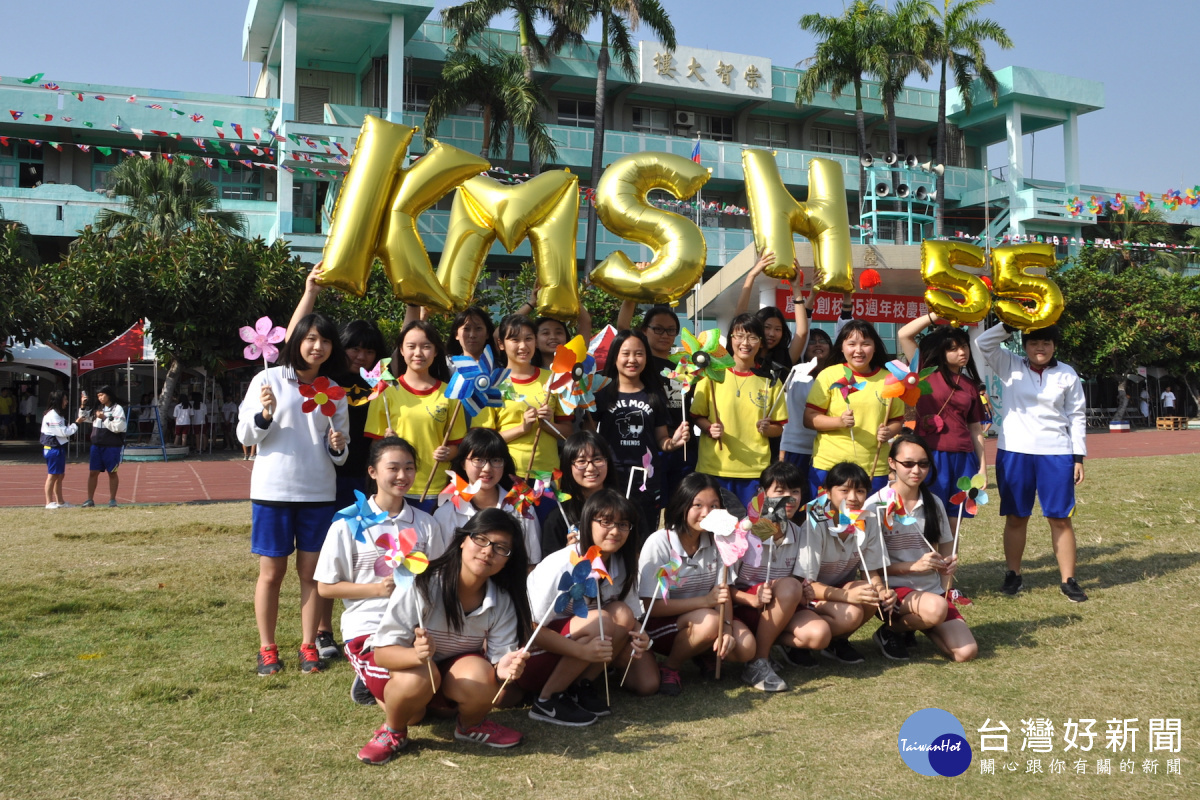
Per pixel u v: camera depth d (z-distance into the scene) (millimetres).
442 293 4609
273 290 17219
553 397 4152
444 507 3732
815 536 3949
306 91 23406
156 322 17016
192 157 17078
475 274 4816
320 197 21969
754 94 26156
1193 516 7297
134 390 22766
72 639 4273
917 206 24062
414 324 4090
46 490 9859
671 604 3676
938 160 23750
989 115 28109
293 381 3977
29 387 23609
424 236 21078
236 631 4453
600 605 3416
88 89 21656
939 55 23344
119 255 16859
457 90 20391
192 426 19594
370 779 2750
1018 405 5121
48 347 17203
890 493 4148
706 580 3775
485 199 4793
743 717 3275
